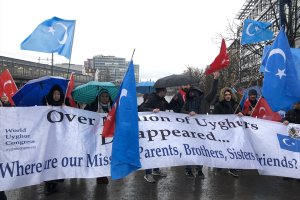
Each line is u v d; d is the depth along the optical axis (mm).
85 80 69812
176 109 8750
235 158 7113
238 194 6703
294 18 21406
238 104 8188
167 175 8156
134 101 5805
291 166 7082
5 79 10867
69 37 7559
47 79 7094
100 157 6543
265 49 8766
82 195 6582
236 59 37906
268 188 7121
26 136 6066
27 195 6555
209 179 7781
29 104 7453
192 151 7066
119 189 6988
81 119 6613
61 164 6297
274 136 7234
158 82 7707
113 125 6227
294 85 6918
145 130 7004
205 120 7344
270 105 6957
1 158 5809
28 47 7367
